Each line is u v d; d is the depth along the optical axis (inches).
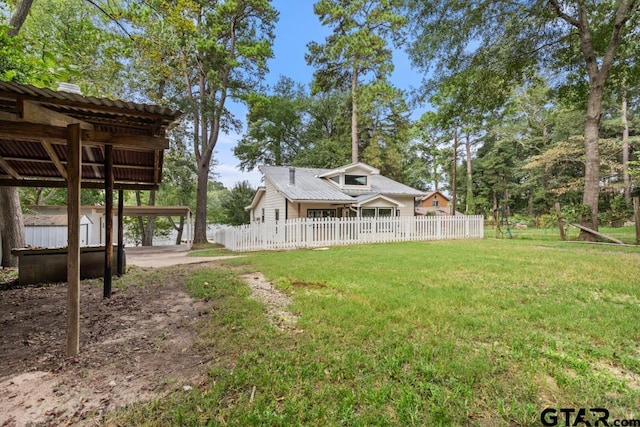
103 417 76.0
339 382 88.2
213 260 369.4
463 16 486.0
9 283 238.7
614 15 469.4
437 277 222.8
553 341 110.7
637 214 429.7
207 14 612.1
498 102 557.3
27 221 498.0
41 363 105.5
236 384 87.8
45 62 258.2
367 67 848.3
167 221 1166.3
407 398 79.2
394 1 602.5
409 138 1168.8
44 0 374.0
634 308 148.5
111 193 195.3
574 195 1047.6
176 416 74.7
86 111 143.9
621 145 876.0
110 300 184.5
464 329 124.4
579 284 198.1
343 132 1138.7
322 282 213.3
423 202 1478.8
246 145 1129.4
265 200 789.9
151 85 546.6
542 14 468.8
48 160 217.0
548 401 78.4
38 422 74.9
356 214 709.9
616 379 87.3
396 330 123.8
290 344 113.8
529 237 589.6
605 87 547.8
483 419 72.0
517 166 1279.5
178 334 128.9
